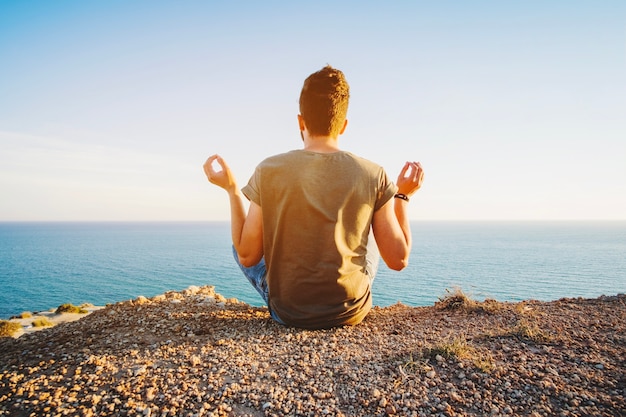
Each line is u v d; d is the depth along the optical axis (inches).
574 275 4736.7
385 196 118.4
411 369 101.7
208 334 133.6
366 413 84.8
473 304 166.1
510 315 149.6
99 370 104.1
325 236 117.3
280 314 133.1
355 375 100.6
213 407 86.7
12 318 1314.0
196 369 104.1
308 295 124.9
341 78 117.5
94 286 4650.6
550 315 145.6
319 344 121.0
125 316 157.4
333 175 115.0
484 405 85.0
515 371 98.5
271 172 116.4
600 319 136.6
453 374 99.3
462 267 5526.6
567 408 82.0
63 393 93.7
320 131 120.2
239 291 3988.7
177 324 144.3
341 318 131.0
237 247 126.8
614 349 109.2
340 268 119.7
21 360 115.0
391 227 119.4
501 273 4862.2
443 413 83.0
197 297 199.3
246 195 120.2
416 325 145.1
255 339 126.2
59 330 142.9
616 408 80.4
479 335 127.6
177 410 85.6
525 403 84.7
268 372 102.6
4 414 86.4
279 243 121.0
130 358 112.3
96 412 86.0
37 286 4697.3
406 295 3186.5
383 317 156.3
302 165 115.1
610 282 4165.8
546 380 92.7
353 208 116.0
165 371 103.2
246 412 85.7
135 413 84.9
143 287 4537.4
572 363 101.9
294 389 94.2
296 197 115.3
